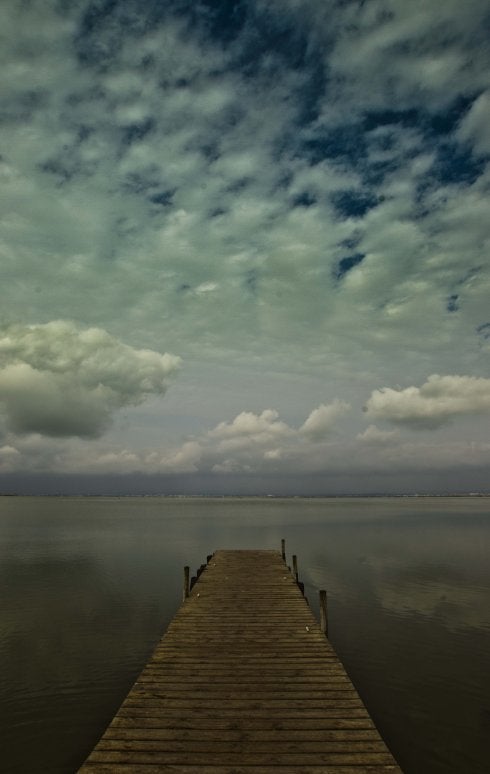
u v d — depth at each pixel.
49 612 18.62
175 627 10.84
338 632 16.34
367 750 5.75
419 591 22.33
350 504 185.62
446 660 13.98
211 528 58.91
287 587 15.49
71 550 36.72
